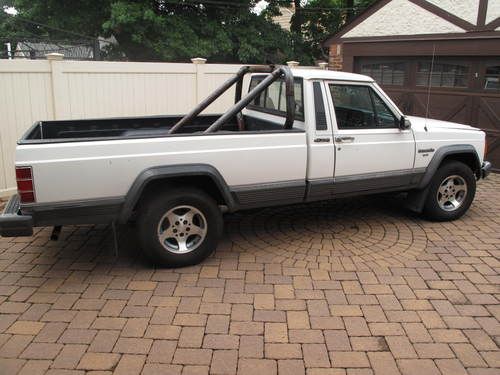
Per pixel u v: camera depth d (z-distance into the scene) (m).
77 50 14.83
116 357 3.14
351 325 3.54
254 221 5.73
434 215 5.70
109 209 4.07
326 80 4.79
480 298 3.96
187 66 8.34
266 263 4.57
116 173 4.02
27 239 5.10
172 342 3.31
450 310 3.76
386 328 3.51
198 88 8.55
